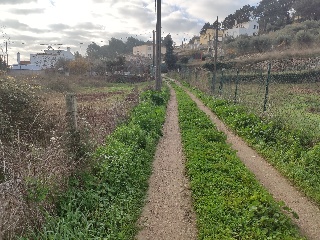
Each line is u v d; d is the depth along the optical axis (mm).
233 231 5254
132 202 6520
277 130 11008
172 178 8086
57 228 4789
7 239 4383
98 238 4953
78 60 55625
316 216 6117
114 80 51844
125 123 12656
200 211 6047
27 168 5406
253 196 6102
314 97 24281
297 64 43750
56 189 5598
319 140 9578
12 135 7891
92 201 5969
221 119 16375
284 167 8445
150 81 52375
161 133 12961
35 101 9500
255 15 110375
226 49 75562
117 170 7312
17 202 4688
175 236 5445
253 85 33125
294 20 93375
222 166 7996
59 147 6379
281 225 5273
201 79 40531
